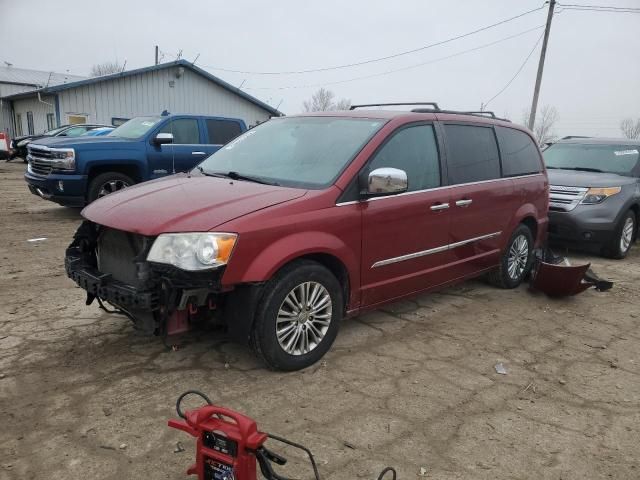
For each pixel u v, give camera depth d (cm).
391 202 431
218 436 241
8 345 417
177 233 335
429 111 497
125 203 387
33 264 650
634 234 859
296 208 371
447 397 366
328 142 443
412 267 466
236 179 432
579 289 586
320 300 392
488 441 317
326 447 303
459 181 507
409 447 307
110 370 380
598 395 379
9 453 288
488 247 560
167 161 999
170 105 2736
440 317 519
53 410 329
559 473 290
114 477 272
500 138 580
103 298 366
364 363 410
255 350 369
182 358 401
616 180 820
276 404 345
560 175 844
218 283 335
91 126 2142
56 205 1138
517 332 490
